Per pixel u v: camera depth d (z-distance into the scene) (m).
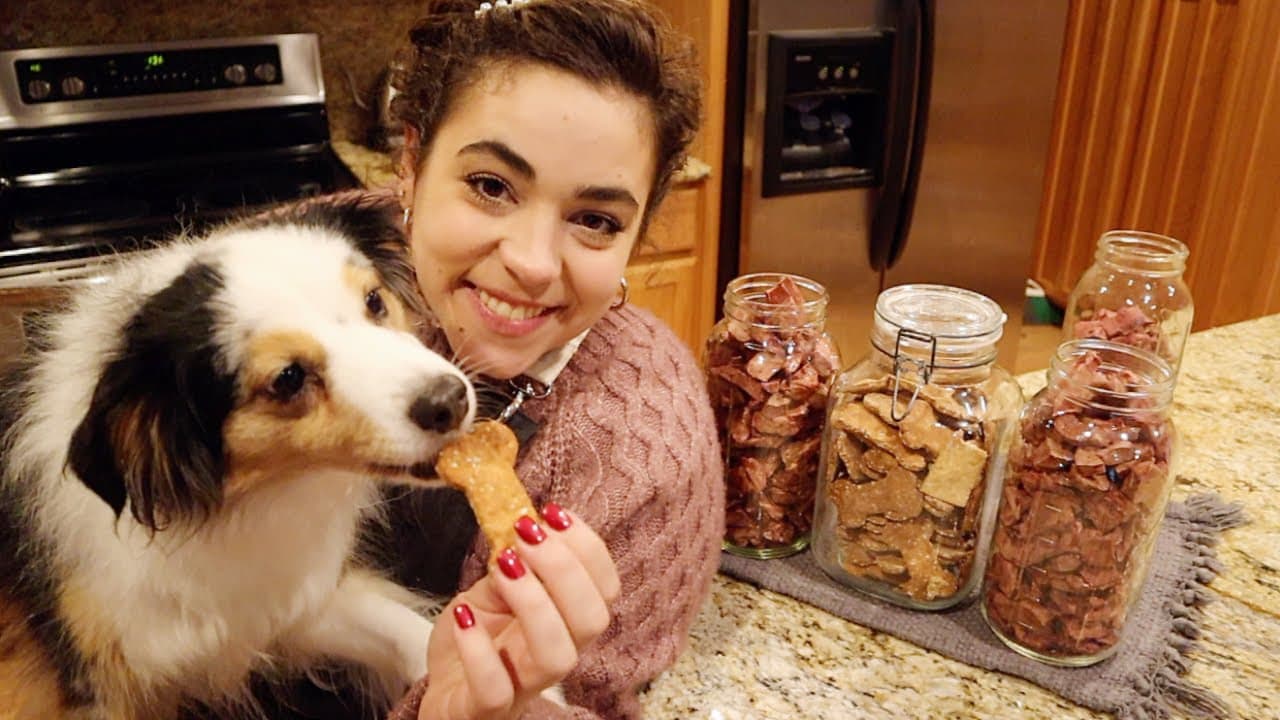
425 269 0.92
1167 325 1.38
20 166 2.31
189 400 0.87
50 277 1.88
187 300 0.90
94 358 0.92
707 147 2.69
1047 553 0.90
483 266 0.87
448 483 0.83
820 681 0.91
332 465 0.90
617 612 0.86
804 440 1.07
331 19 2.69
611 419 0.94
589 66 0.80
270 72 2.53
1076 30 3.71
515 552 0.68
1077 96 3.78
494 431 0.86
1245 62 3.05
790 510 1.08
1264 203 3.06
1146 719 0.85
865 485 0.99
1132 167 3.58
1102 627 0.91
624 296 1.08
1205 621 0.99
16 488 0.96
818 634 0.98
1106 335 1.38
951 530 0.98
